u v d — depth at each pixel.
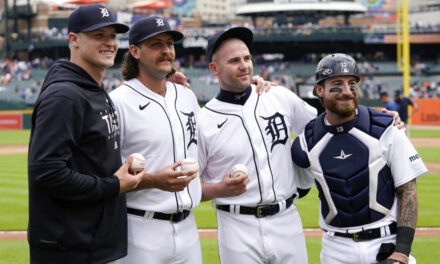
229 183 3.93
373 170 3.66
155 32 3.80
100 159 3.39
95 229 3.37
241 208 4.14
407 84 29.33
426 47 48.09
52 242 3.28
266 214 4.15
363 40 44.59
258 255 4.15
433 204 9.31
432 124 32.91
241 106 4.24
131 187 3.44
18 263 6.23
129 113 3.87
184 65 49.81
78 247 3.30
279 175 4.20
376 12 60.53
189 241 4.03
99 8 3.45
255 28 45.44
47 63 46.44
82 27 3.40
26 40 47.81
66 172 3.17
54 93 3.22
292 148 4.09
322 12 52.78
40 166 3.14
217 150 4.24
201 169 4.35
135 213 3.87
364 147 3.67
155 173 3.65
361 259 3.67
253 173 4.15
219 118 4.25
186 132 4.04
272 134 4.23
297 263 4.27
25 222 8.38
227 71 4.12
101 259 3.40
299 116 4.51
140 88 3.96
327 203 3.81
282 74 46.53
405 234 3.54
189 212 4.08
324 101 3.72
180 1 64.06
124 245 3.59
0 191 11.23
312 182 4.43
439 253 6.45
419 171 3.67
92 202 3.35
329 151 3.77
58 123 3.17
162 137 3.89
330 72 3.62
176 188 3.68
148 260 3.83
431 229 7.65
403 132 3.73
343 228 3.74
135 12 57.41
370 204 3.67
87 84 3.38
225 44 4.12
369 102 34.44
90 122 3.35
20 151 20.80
